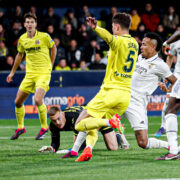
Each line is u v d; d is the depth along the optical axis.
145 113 16.97
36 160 15.95
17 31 43.12
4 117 36.41
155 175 12.89
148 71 16.80
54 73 36.38
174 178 12.46
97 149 19.02
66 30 43.34
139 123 16.56
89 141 15.51
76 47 43.44
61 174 13.21
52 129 17.91
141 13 48.03
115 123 14.83
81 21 45.84
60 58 40.50
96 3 49.69
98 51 42.22
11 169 14.15
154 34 16.80
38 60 23.11
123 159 15.98
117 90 15.21
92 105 15.43
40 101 22.78
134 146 19.94
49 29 42.66
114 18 15.66
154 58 16.83
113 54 15.06
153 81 17.00
